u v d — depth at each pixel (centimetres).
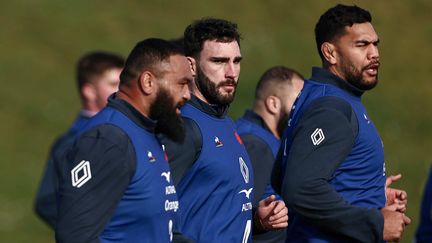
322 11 6650
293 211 2158
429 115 6100
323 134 2017
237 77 2184
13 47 6078
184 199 2078
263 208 2167
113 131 1803
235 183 2127
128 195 1805
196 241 2073
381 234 2041
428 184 2825
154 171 1839
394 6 6906
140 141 1830
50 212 2845
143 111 1867
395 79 6362
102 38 6200
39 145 5462
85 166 1758
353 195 2077
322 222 2023
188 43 2175
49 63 6000
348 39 2116
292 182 2008
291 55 6228
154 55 1864
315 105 2062
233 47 2169
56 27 6269
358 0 6838
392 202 2186
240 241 2131
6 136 5488
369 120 2116
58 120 5625
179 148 2025
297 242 2136
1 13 6328
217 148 2109
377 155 2100
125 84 1875
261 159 2447
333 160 2012
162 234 1862
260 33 6369
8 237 4750
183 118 2102
